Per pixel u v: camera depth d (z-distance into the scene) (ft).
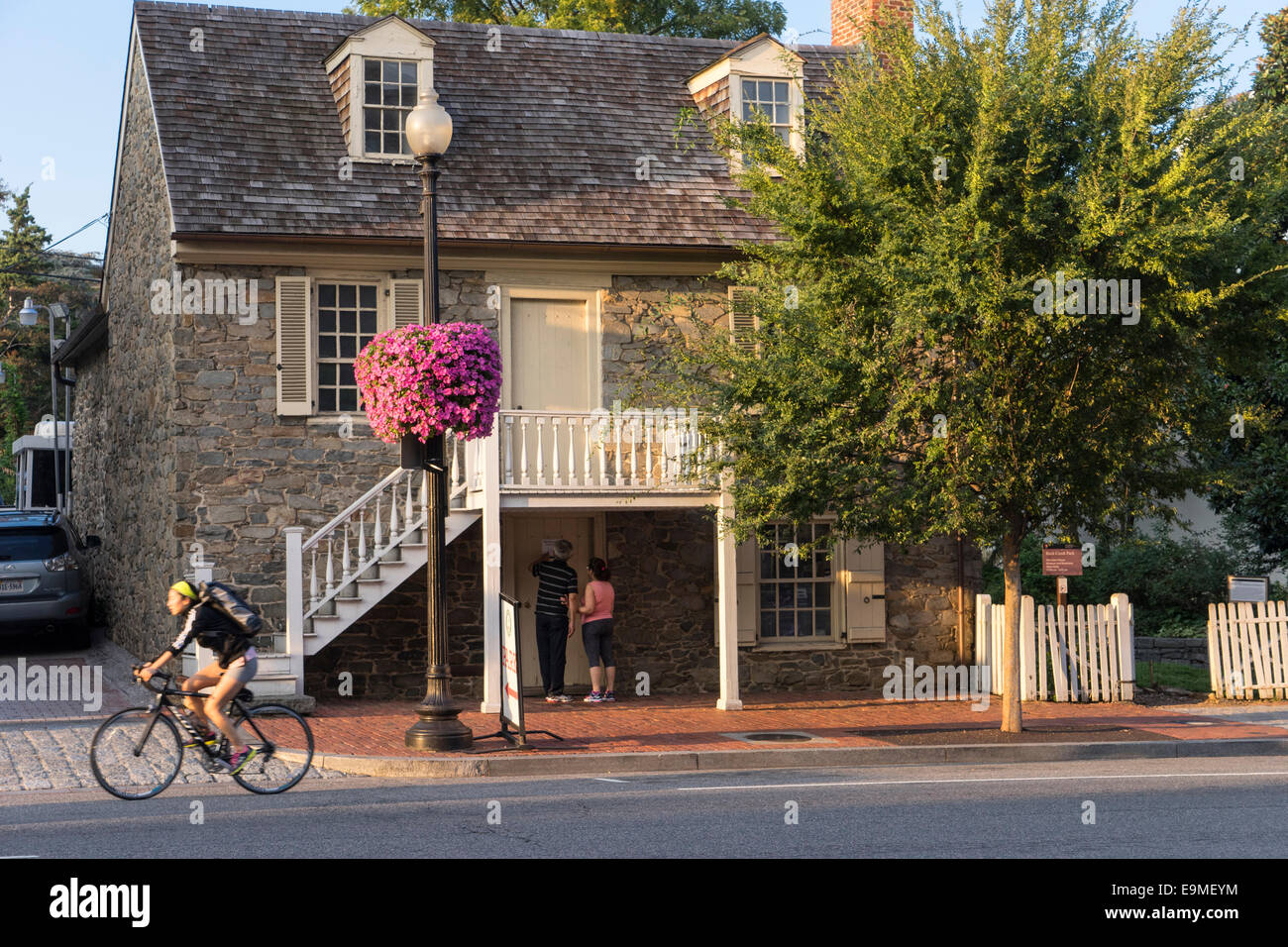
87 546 69.15
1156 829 27.84
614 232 56.65
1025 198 41.42
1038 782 35.35
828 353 43.55
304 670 53.52
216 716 33.14
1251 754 43.75
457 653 55.88
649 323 57.98
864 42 48.29
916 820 28.94
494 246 55.16
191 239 52.03
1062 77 43.09
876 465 44.04
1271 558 74.13
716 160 61.46
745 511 46.44
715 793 33.19
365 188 55.57
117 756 32.91
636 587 58.03
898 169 43.19
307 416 54.44
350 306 55.77
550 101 61.77
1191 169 40.40
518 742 41.73
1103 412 43.78
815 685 59.62
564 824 28.50
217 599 33.47
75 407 94.73
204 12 60.54
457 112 59.67
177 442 52.85
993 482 43.34
